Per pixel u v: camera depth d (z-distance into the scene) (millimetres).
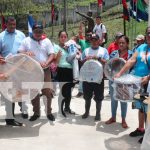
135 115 7797
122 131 6840
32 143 6203
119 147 6039
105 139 6414
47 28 26906
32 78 6570
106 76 6863
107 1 30781
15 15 27922
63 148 6000
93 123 7320
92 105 8641
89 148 6004
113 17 26766
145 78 5895
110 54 7816
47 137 6492
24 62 6531
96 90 7391
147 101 5387
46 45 7043
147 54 6164
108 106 8562
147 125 5152
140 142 6195
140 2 12172
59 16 27578
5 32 7070
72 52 7570
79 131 6824
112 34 21516
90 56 7367
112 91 7066
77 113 8031
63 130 6875
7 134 6617
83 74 7363
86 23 11391
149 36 6098
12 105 7090
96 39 7336
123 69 6223
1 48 7047
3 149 5941
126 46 7168
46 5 32094
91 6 28969
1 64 6527
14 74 6555
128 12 11688
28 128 6961
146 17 12211
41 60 7008
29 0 31203
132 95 5852
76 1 33562
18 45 7070
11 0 29562
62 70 7676
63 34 7707
